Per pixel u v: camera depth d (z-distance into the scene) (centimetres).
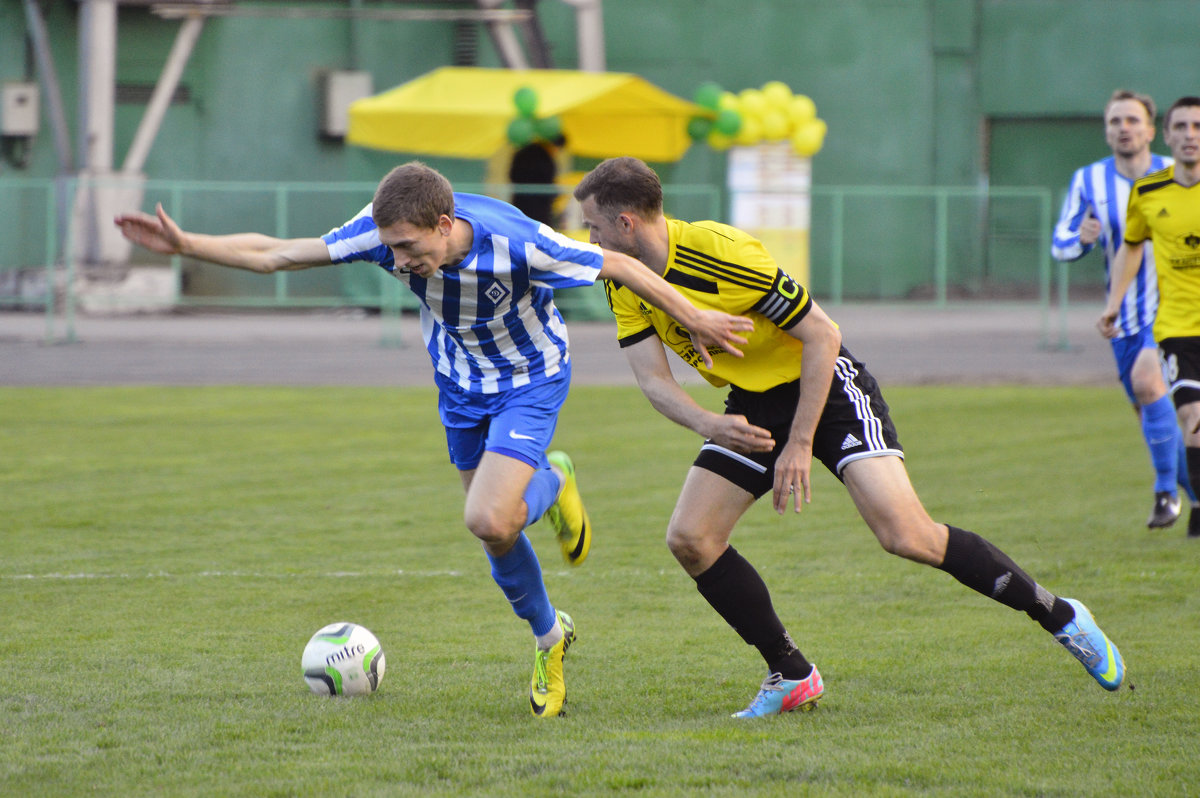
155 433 3706
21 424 3853
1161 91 8962
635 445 3538
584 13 8050
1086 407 4247
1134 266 2383
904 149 9056
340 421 3969
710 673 1569
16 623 1784
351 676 1461
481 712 1411
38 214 8006
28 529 2447
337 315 7569
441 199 1290
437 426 3875
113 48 7525
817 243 9081
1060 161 9206
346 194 7200
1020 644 1678
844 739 1293
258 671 1566
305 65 8550
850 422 1375
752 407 1441
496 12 7981
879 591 1986
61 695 1455
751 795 1127
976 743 1272
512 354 1443
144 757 1245
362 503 2730
